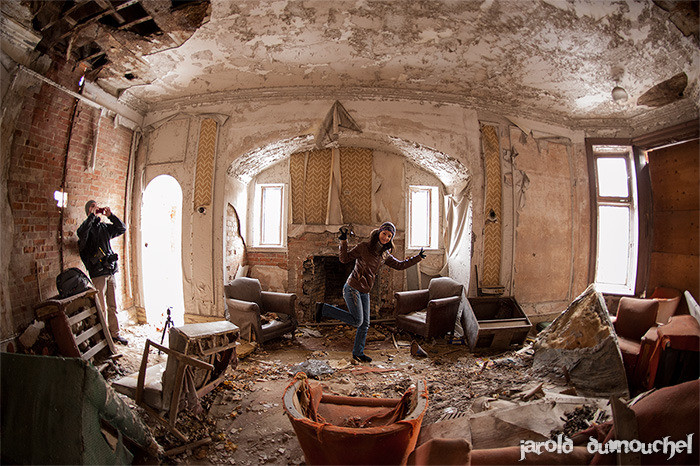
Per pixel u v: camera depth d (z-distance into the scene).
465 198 5.58
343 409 2.50
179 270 6.52
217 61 4.45
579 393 3.16
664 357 3.09
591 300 3.67
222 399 3.21
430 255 6.21
